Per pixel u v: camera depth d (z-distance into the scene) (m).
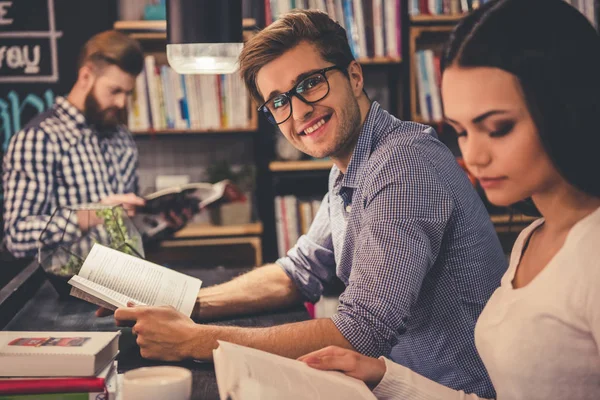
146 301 1.56
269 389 0.97
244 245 3.60
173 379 1.02
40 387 0.97
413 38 3.48
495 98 0.80
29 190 2.78
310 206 3.51
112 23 3.46
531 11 0.79
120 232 1.85
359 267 1.30
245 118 3.49
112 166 3.04
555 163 0.80
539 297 0.86
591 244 0.81
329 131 1.50
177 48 1.71
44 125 2.84
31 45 3.44
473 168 0.85
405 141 1.38
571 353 0.83
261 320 1.68
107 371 1.12
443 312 1.43
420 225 1.30
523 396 0.89
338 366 1.10
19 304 1.76
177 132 3.44
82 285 1.49
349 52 1.53
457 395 1.10
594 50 0.78
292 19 1.48
